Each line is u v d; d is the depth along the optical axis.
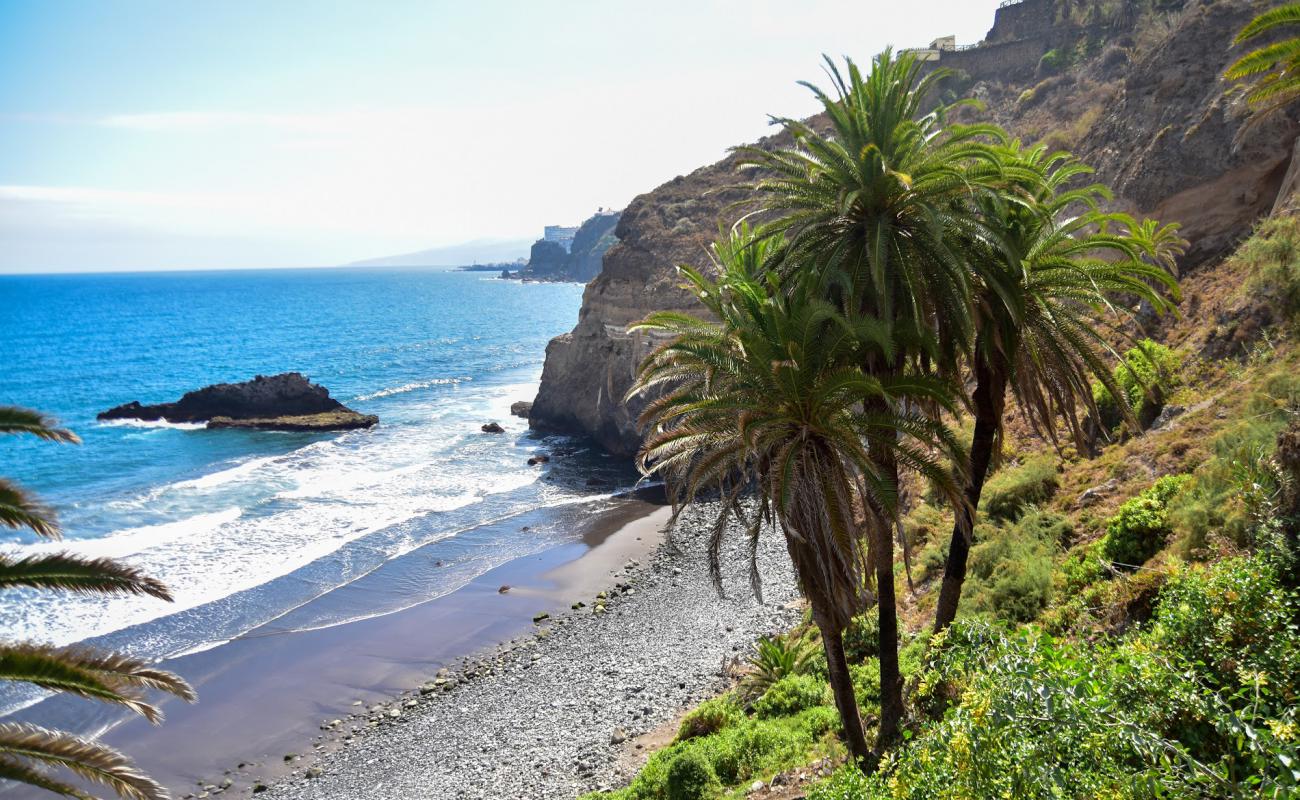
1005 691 7.31
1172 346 22.58
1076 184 33.66
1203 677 7.98
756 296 12.34
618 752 19.14
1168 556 13.27
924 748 8.44
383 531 37.72
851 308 12.31
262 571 32.94
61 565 7.07
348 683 24.83
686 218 62.66
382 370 95.50
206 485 45.56
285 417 62.47
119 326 151.25
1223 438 15.79
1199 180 26.31
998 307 13.93
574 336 57.47
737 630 25.52
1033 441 23.78
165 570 32.88
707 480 12.71
